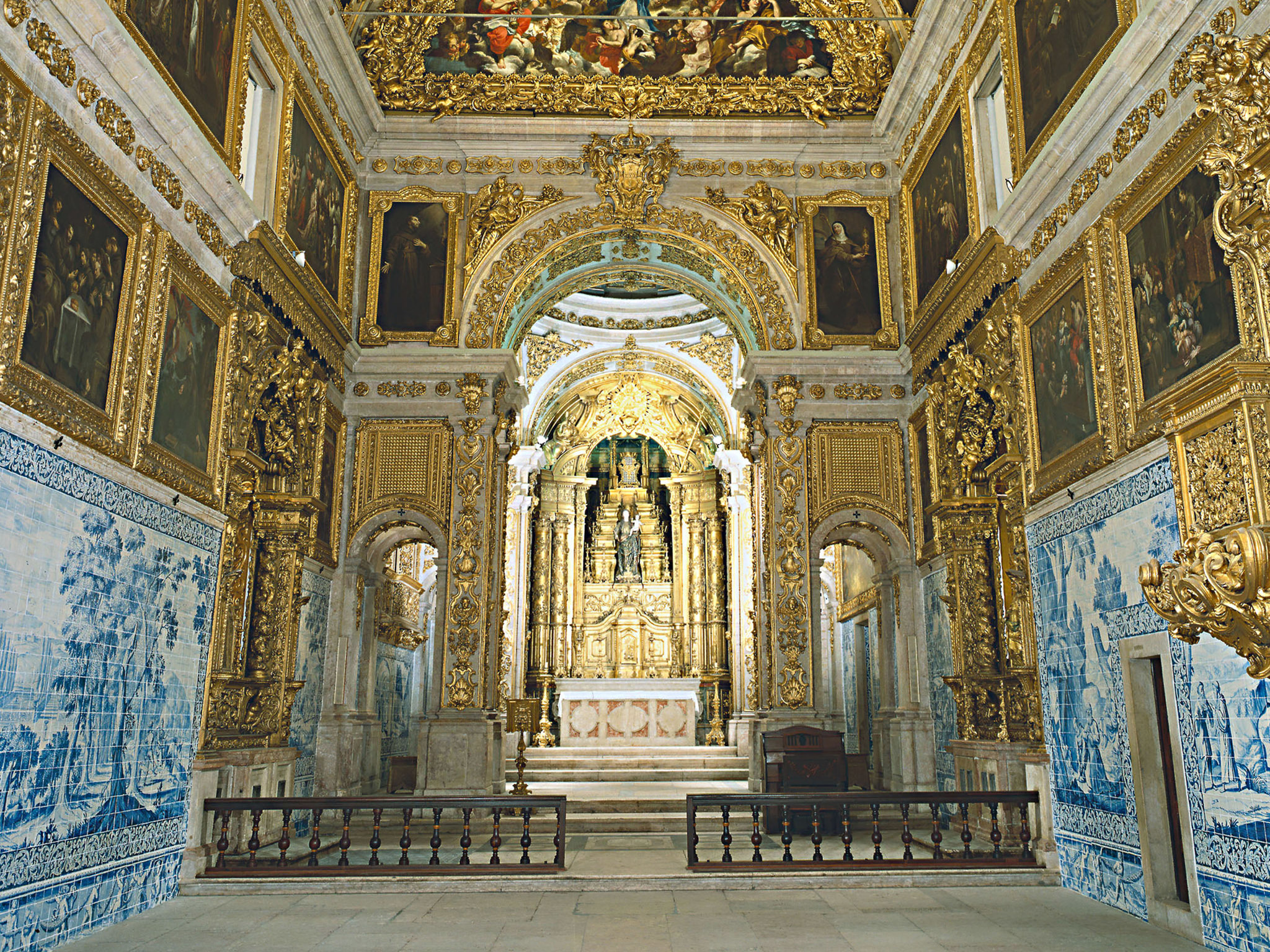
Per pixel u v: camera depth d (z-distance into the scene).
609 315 26.52
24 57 7.71
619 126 18.02
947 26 14.98
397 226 17.94
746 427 19.02
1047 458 11.66
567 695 23.56
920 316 16.48
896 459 17.47
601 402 29.77
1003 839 12.31
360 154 17.70
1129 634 9.62
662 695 23.62
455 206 17.98
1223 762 8.09
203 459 11.27
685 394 28.88
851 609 22.41
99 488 8.90
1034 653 11.97
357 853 12.84
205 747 11.12
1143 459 9.32
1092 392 10.42
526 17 18.17
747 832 15.12
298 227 14.48
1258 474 6.43
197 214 10.94
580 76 18.06
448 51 18.11
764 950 8.07
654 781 20.38
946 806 15.24
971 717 13.71
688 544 30.36
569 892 10.61
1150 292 9.31
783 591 16.95
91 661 8.73
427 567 26.38
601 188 17.91
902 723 16.41
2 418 7.43
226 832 11.12
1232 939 7.91
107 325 9.11
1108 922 9.16
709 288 19.52
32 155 7.72
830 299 17.95
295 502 12.98
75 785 8.45
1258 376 6.52
